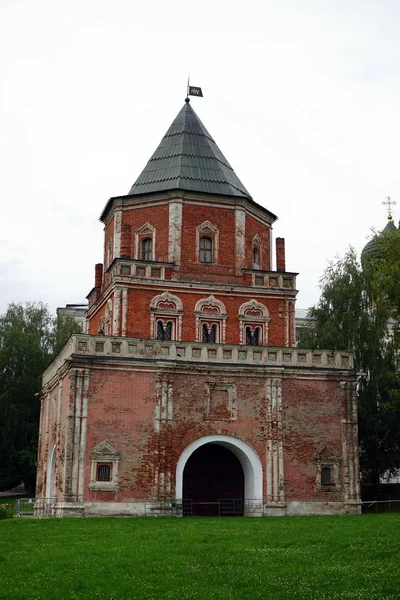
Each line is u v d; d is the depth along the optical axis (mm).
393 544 25891
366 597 19281
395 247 45875
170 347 44344
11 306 75375
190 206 51438
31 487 69625
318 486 44375
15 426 67375
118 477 41875
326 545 26438
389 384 54438
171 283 49500
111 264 50562
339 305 58406
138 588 20391
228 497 46344
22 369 69625
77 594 19781
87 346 43188
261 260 53750
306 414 45250
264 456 44219
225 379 44594
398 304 46344
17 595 19594
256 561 23797
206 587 20547
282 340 50938
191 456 46594
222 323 50062
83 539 29125
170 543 27500
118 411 42656
